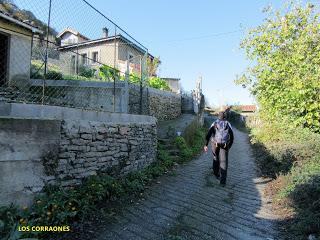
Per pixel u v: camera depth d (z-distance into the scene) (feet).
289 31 27.91
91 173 17.79
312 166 20.51
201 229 14.76
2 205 12.67
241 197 20.49
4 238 11.16
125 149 21.85
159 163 27.43
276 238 14.08
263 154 34.99
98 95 34.65
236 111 135.03
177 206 17.81
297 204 17.03
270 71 28.81
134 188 19.63
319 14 26.40
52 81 34.96
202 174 26.68
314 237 13.19
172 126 45.09
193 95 71.26
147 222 15.19
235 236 14.16
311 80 20.68
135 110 35.88
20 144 13.48
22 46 36.45
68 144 16.05
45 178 14.65
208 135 24.00
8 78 35.24
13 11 32.83
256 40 31.01
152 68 67.31
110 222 14.79
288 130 32.58
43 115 15.11
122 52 49.39
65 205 14.23
